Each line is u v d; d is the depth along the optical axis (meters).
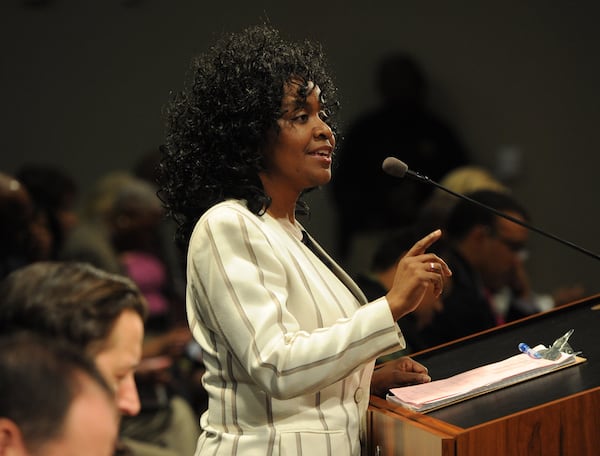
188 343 8.90
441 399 4.46
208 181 4.76
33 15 11.39
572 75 12.65
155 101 11.70
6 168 11.33
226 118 4.68
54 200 9.41
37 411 2.33
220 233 4.43
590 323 5.40
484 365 4.98
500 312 9.91
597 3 12.69
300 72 4.71
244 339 4.27
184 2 11.76
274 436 4.42
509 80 12.66
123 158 11.63
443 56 12.57
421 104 12.46
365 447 4.75
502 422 4.12
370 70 12.43
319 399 4.53
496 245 8.07
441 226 8.12
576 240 12.66
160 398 8.23
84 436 2.37
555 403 4.18
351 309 4.65
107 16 11.57
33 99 11.41
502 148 12.63
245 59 4.70
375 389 4.93
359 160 12.15
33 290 3.05
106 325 3.04
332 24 12.34
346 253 12.02
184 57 11.77
